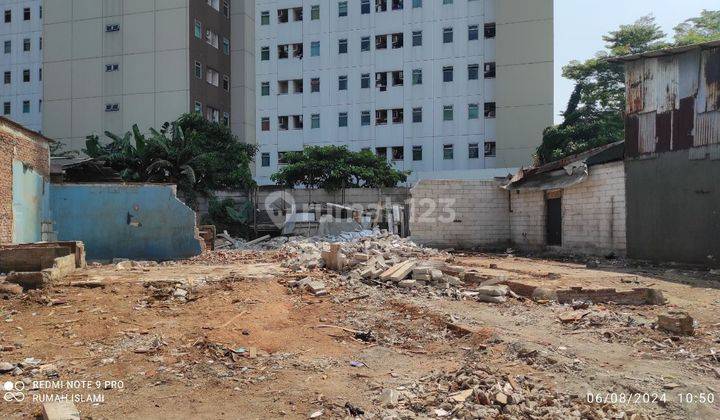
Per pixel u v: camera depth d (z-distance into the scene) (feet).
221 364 20.61
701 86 49.62
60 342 23.18
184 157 93.86
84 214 55.42
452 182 75.15
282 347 22.97
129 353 21.77
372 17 147.33
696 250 49.49
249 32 160.86
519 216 74.23
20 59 187.01
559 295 32.12
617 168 58.44
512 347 21.48
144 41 141.79
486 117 138.72
